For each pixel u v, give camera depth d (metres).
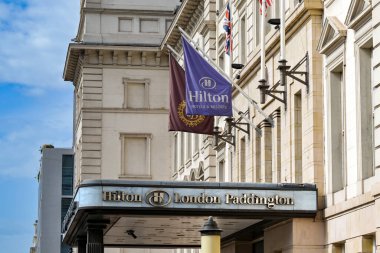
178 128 50.00
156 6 87.25
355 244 35.62
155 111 85.88
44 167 125.06
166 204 39.16
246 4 54.53
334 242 37.97
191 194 39.31
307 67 40.78
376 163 33.06
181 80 49.94
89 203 38.97
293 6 43.72
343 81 38.25
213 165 64.12
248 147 52.19
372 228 34.06
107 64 86.00
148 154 85.25
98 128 85.31
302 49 41.69
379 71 32.97
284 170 43.88
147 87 86.00
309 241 39.31
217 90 44.91
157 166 85.31
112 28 86.75
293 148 42.81
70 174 125.38
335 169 38.69
